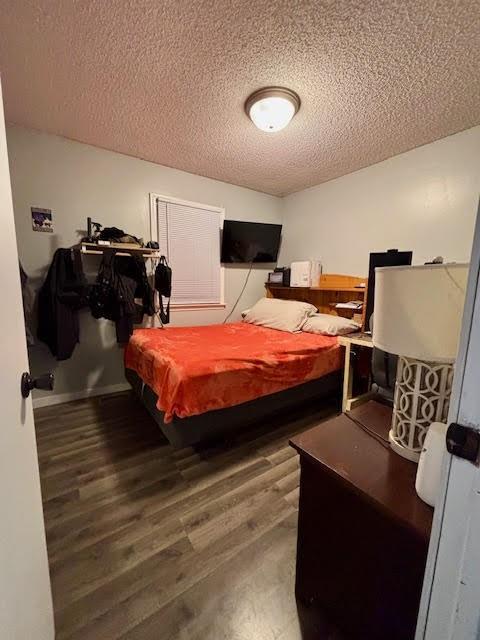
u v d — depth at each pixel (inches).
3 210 23.6
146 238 112.0
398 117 77.5
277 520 52.2
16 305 26.5
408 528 23.3
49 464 66.7
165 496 57.4
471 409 16.4
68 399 101.7
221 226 131.4
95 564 43.4
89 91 69.2
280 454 72.0
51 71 62.4
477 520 16.6
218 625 36.1
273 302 126.4
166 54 57.4
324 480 32.8
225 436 74.2
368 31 51.3
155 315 118.3
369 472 29.6
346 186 117.4
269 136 89.1
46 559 30.5
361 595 30.6
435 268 25.3
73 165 95.1
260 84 65.9
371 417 41.3
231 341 92.7
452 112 74.8
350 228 116.8
